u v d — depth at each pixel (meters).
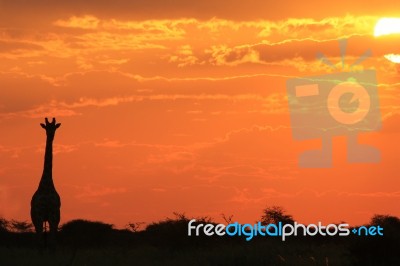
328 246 51.44
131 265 44.66
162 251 51.03
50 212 51.69
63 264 44.06
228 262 45.38
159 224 56.78
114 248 53.09
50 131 52.84
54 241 51.66
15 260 45.56
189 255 48.38
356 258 43.28
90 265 44.06
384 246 42.88
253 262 45.16
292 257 46.12
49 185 52.12
